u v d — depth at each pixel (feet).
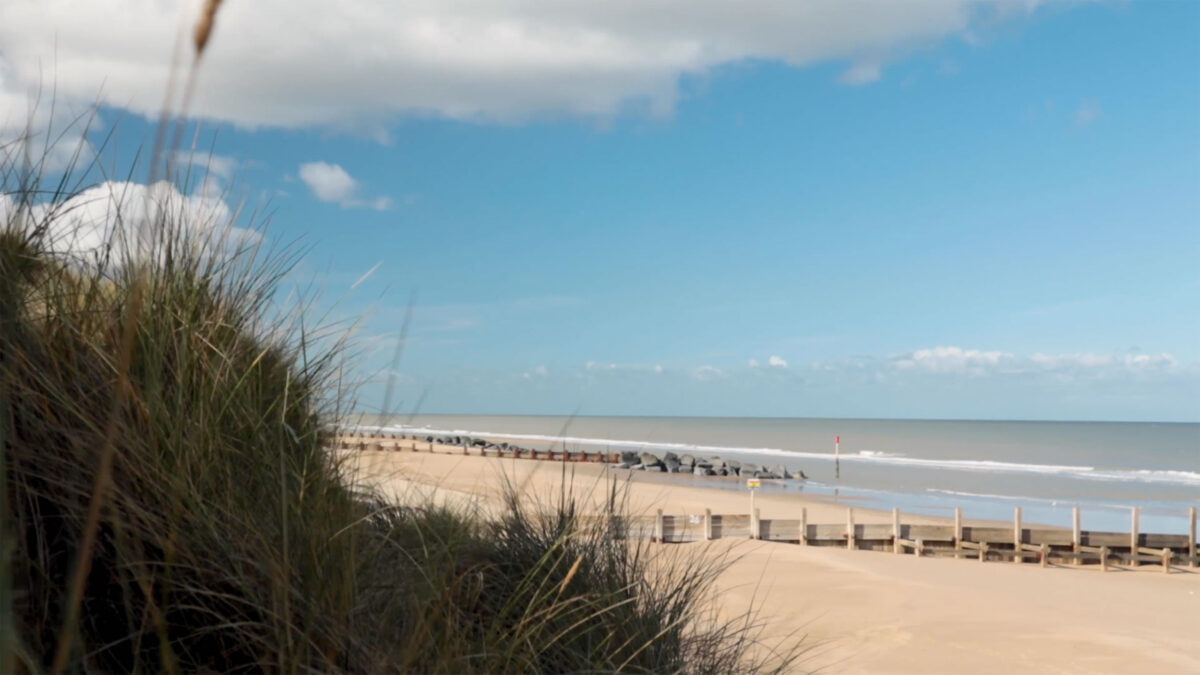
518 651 9.72
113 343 8.25
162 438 7.48
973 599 45.68
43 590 6.64
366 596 8.61
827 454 259.39
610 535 13.87
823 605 41.22
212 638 7.01
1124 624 41.70
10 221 8.77
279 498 8.25
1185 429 618.03
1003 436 443.73
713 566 15.56
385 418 11.33
